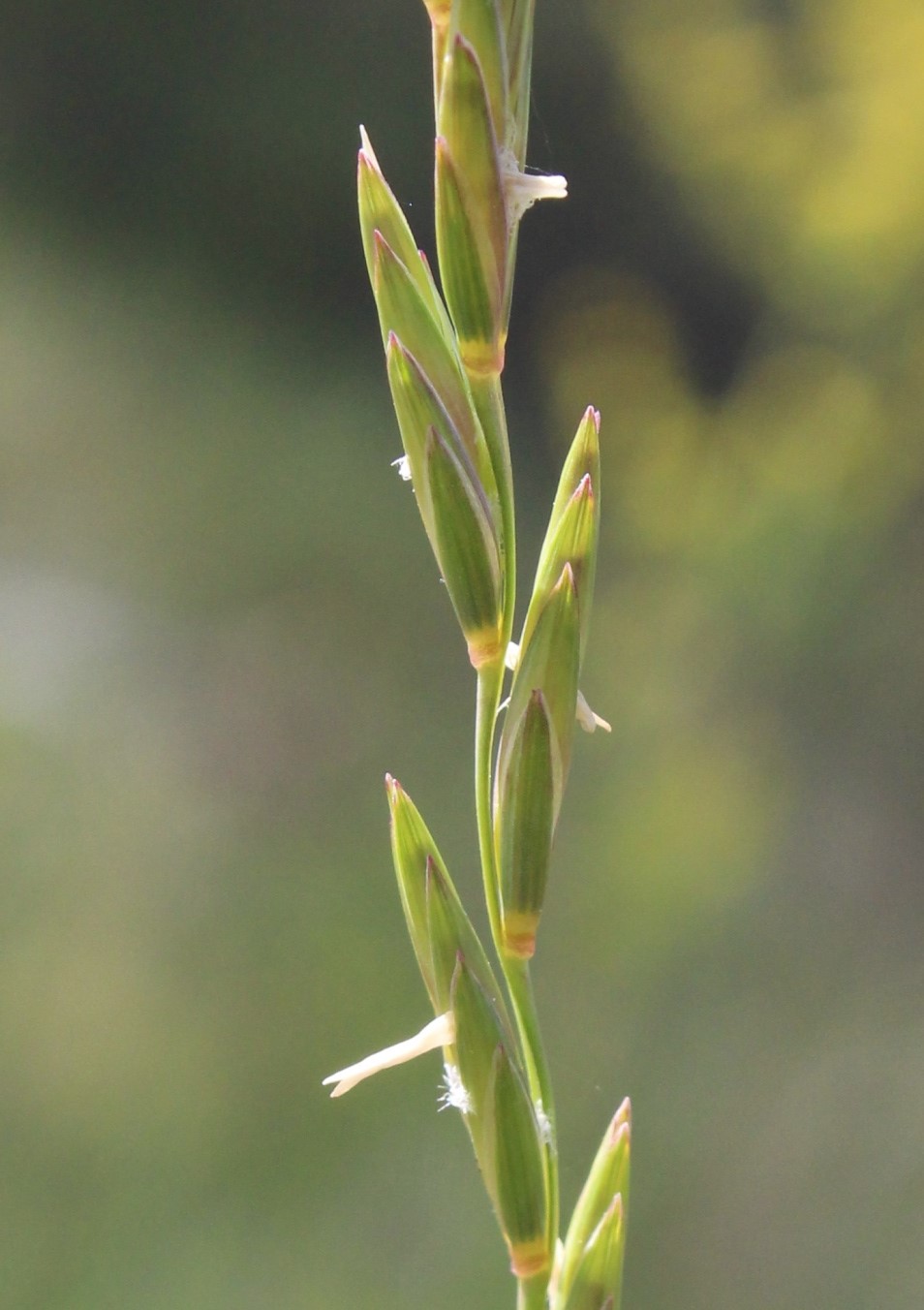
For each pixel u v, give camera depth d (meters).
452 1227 0.43
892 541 0.58
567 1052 0.48
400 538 0.90
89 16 1.14
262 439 0.99
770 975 0.51
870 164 0.56
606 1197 0.18
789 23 0.60
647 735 0.58
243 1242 0.43
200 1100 0.48
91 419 0.97
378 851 0.61
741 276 0.79
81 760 0.66
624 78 0.73
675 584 0.62
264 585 0.83
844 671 0.59
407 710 0.73
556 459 0.94
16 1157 0.46
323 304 1.19
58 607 0.79
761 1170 0.44
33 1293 0.41
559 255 0.99
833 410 0.58
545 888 0.18
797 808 0.57
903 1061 0.47
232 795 0.65
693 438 0.63
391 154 1.18
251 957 0.54
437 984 0.18
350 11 1.14
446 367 0.18
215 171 1.18
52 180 1.17
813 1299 0.40
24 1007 0.51
